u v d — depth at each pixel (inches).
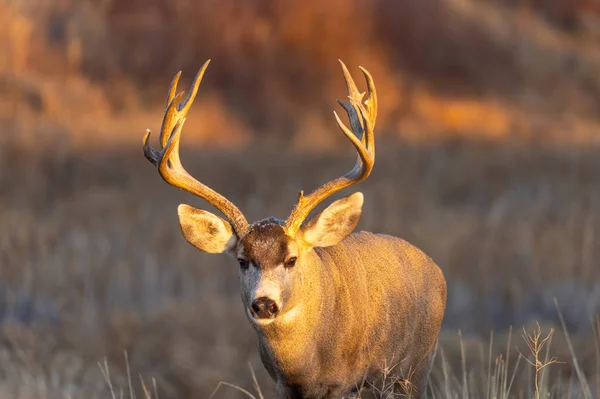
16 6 3169.3
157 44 3472.0
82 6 3400.6
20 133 2461.9
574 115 3558.1
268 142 2992.1
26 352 1134.4
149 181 2185.0
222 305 1325.0
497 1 4328.3
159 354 1184.8
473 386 888.9
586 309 1238.9
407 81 3663.9
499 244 1535.4
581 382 825.5
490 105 3612.2
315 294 669.3
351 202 679.7
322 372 690.2
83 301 1357.0
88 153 2425.0
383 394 719.1
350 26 3663.9
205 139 3009.4
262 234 660.1
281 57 3531.0
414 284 748.6
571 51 3988.7
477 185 2214.6
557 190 2070.6
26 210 1904.5
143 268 1504.7
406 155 2551.7
